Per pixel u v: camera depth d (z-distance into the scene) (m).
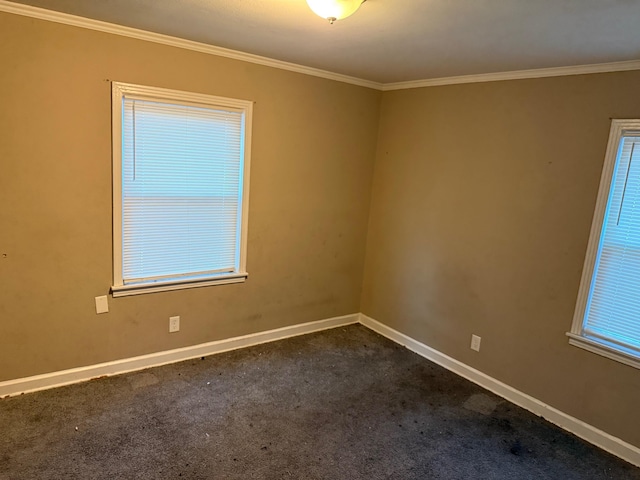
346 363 3.40
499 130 2.96
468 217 3.21
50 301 2.66
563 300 2.70
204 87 2.93
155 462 2.17
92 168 2.64
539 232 2.79
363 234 4.08
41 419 2.44
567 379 2.71
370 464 2.28
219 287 3.32
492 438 2.57
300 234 3.66
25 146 2.43
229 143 3.16
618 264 2.48
